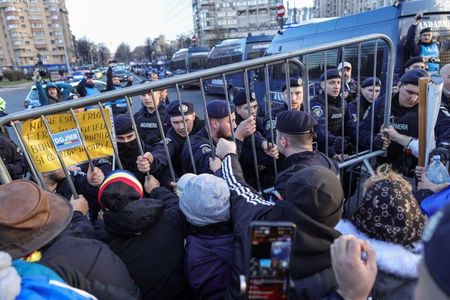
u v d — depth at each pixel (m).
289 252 1.00
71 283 1.19
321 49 2.54
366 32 6.97
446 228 0.61
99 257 1.39
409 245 1.33
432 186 2.16
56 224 1.35
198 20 77.12
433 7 6.20
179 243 1.77
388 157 3.10
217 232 1.65
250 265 1.00
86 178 2.49
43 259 1.27
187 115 2.91
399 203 1.33
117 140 2.68
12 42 94.56
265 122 3.34
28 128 1.92
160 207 1.71
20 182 1.35
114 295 1.27
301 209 1.21
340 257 1.07
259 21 71.62
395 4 6.41
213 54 20.00
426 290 0.62
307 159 2.10
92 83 10.80
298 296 1.18
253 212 1.50
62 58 101.25
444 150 2.40
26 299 0.92
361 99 4.15
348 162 2.92
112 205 1.64
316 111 3.56
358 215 1.44
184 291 1.80
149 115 4.72
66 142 2.02
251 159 2.86
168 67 37.03
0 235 1.21
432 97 2.38
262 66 2.39
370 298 1.20
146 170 2.34
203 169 2.43
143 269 1.66
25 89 39.75
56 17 99.38
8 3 91.44
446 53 6.47
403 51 6.32
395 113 3.08
